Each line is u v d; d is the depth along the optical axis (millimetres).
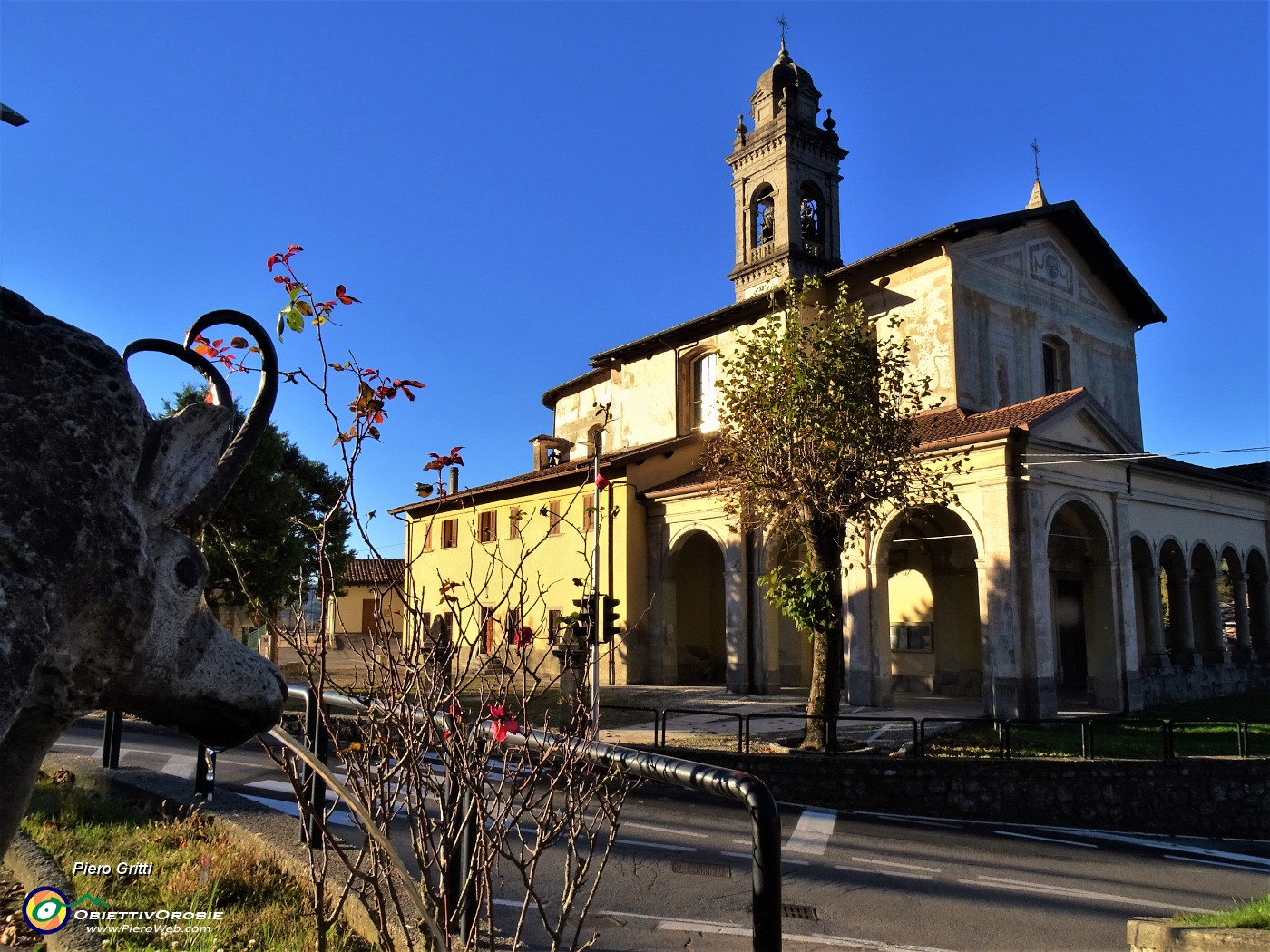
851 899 8047
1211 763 13477
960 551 23906
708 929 6762
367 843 3568
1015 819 12898
